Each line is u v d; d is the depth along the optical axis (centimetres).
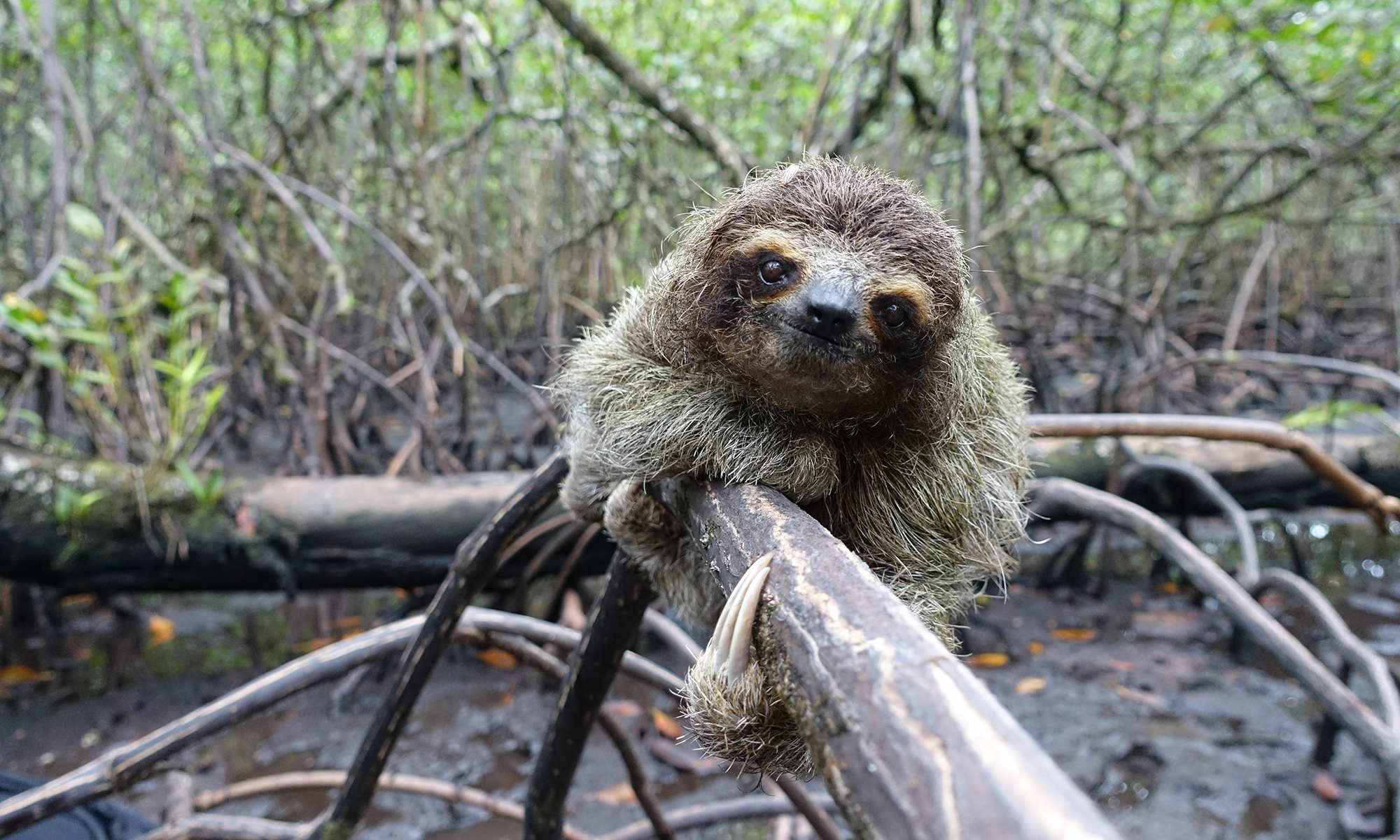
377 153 1066
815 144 1026
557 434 277
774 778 197
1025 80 1134
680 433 200
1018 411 250
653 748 656
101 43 1170
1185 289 1786
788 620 117
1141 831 560
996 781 71
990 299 1195
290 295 907
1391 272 1336
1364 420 1163
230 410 980
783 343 185
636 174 1065
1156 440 889
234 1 1077
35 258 1016
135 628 842
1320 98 1184
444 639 302
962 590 238
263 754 645
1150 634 845
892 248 189
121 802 575
